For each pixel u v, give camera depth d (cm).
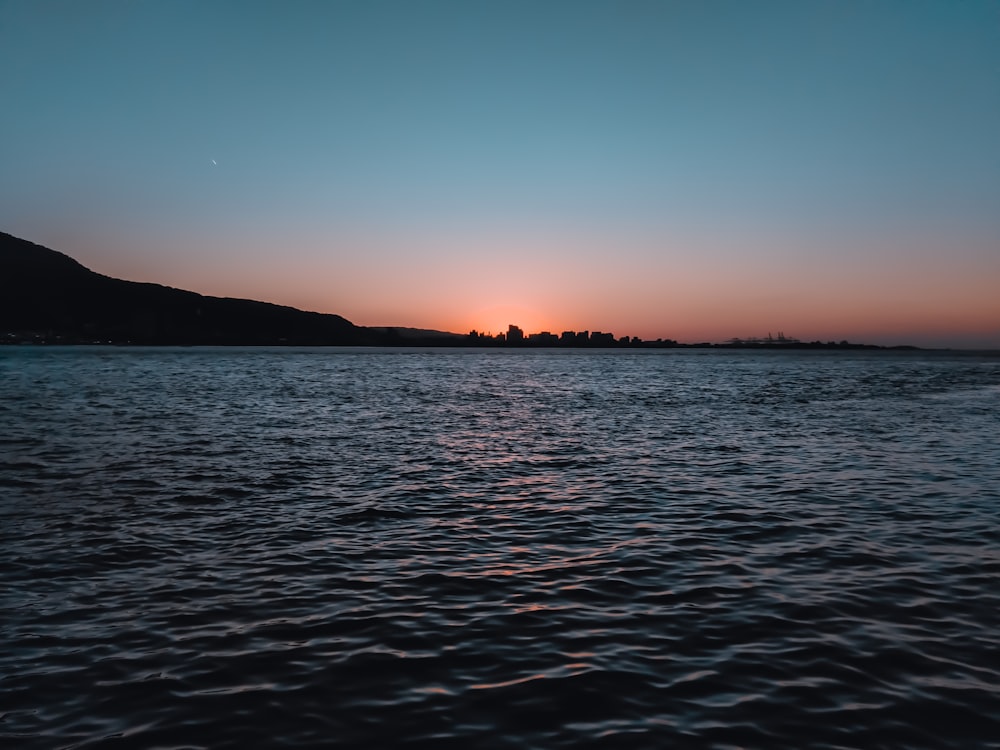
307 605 1289
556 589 1379
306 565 1537
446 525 1902
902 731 845
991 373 15000
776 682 974
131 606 1280
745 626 1183
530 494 2320
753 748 809
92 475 2600
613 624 1195
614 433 4084
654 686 964
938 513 2034
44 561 1556
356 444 3512
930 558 1581
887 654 1064
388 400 6588
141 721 875
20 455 3050
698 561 1566
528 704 916
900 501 2202
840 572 1480
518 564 1547
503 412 5450
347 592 1361
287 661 1048
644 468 2859
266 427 4212
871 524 1905
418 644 1111
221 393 7088
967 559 1571
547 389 8669
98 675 1002
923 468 2853
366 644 1111
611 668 1021
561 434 4025
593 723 866
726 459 3103
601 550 1658
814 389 8806
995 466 2895
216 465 2842
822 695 935
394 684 974
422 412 5381
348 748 813
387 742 826
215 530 1834
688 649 1089
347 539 1753
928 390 8712
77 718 882
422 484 2484
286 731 851
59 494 2267
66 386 7862
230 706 912
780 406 6119
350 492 2333
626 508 2114
